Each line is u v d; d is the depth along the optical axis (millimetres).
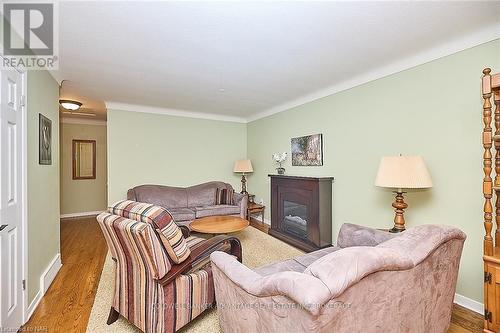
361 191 2918
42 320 1807
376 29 1919
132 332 1666
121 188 4297
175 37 2029
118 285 1719
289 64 2588
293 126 4094
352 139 3029
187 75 2902
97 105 4406
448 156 2131
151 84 3236
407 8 1657
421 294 1293
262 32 1958
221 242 1971
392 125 2576
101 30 1906
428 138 2270
